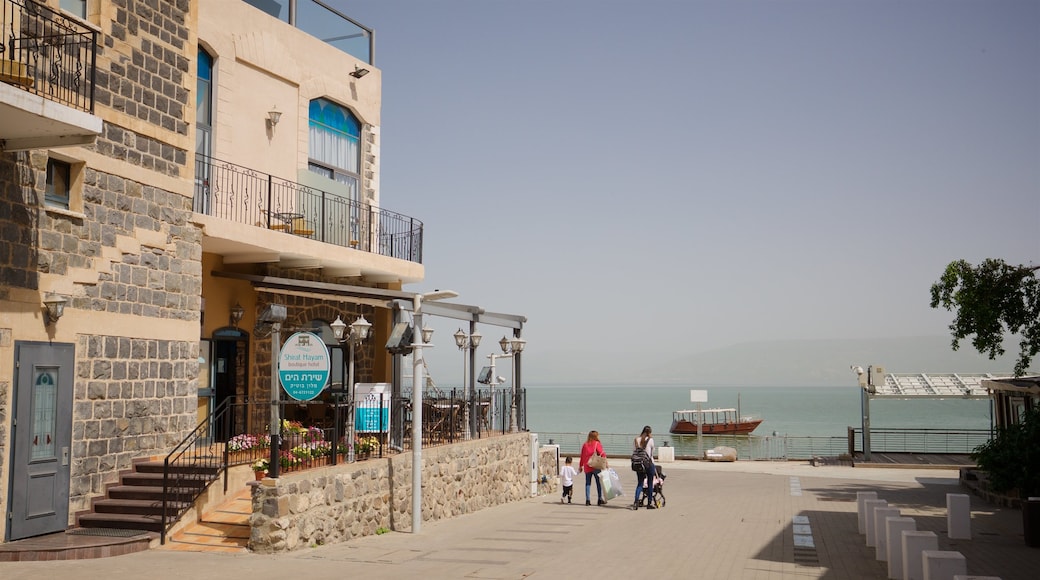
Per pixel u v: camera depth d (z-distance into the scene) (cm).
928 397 3459
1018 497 1891
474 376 2139
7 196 1151
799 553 1288
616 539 1442
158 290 1434
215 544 1246
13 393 1152
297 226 1916
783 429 9075
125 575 1022
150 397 1409
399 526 1570
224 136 1789
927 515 1781
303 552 1248
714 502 2116
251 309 1869
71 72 1268
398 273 2109
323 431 1612
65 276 1243
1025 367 2005
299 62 2012
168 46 1477
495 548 1334
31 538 1180
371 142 2286
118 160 1352
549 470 2612
